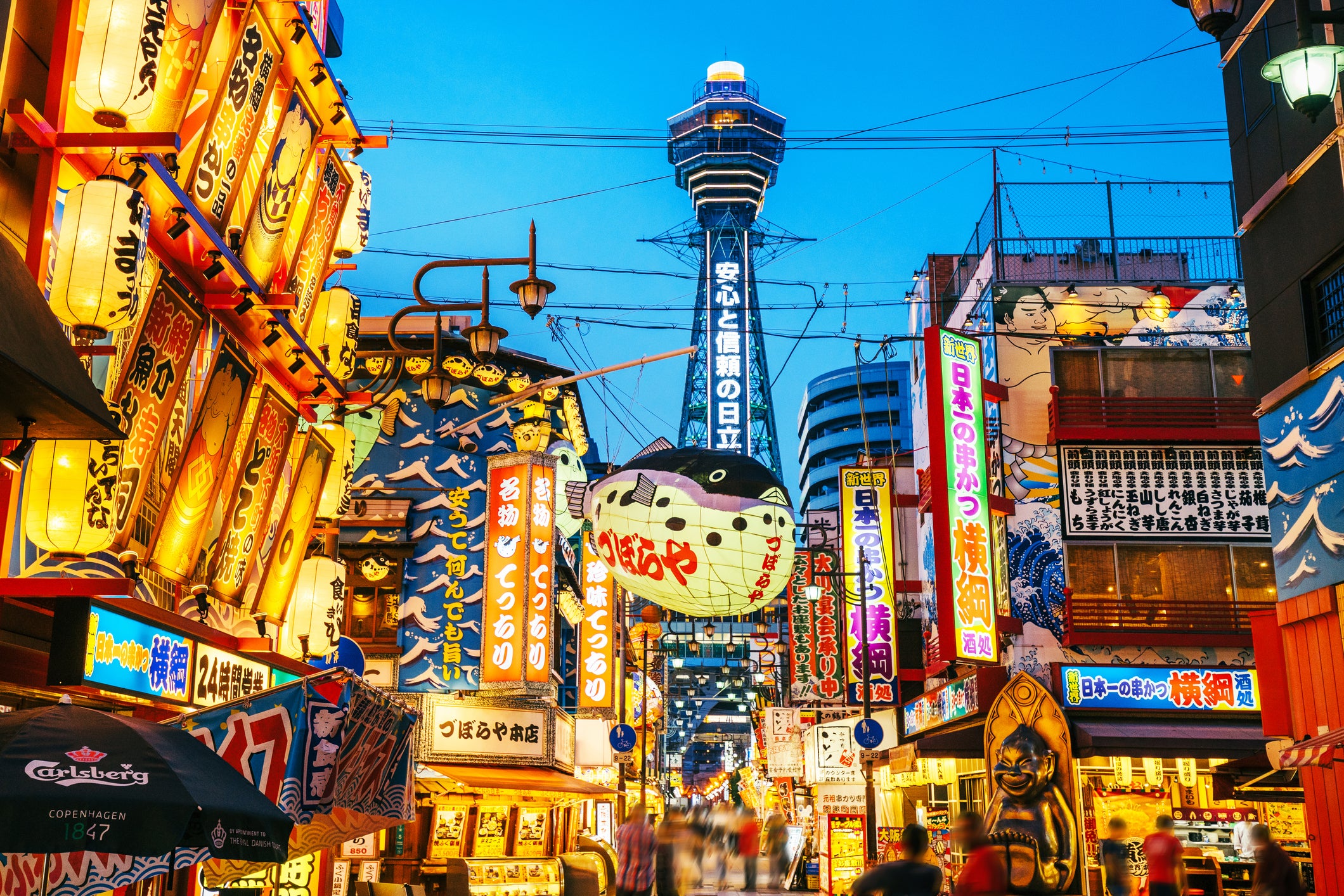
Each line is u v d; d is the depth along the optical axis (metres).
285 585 14.09
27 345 5.72
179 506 11.06
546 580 25.08
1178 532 25.69
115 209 8.04
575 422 30.88
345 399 14.70
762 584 15.38
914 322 38.97
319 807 8.06
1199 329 27.09
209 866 11.13
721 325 130.75
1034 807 22.28
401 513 26.02
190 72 9.72
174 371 10.34
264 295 12.00
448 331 27.27
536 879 25.89
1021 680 23.16
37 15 8.36
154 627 9.95
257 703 8.04
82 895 6.90
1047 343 27.08
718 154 144.75
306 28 11.77
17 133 8.02
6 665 8.15
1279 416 16.25
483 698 25.30
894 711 33.66
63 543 8.20
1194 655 24.47
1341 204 14.55
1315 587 15.19
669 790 87.56
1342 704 14.62
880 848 29.92
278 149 12.13
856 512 33.88
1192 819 23.53
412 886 20.27
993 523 24.94
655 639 49.38
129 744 6.35
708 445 125.44
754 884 37.34
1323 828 15.23
